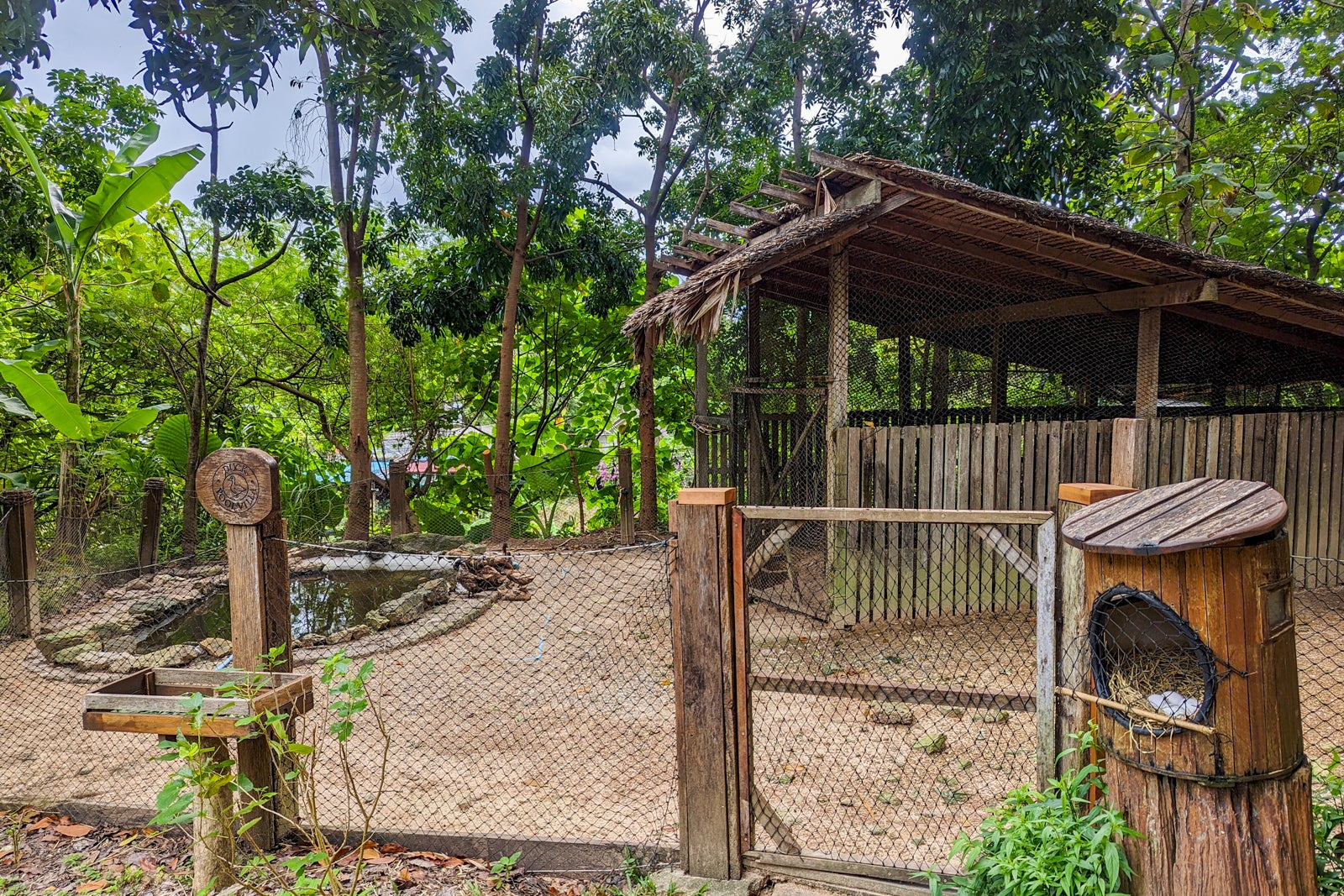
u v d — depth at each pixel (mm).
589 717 4734
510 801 3578
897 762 3811
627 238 14422
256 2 4684
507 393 12320
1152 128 9516
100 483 10359
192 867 3076
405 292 13164
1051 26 10570
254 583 3180
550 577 9031
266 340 14281
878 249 7609
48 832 3430
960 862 2770
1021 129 10852
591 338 16062
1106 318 9156
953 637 5969
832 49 11969
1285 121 10008
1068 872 2047
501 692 5258
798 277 8797
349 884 2822
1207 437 6773
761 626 6594
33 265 10812
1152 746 2055
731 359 10125
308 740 4371
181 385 11438
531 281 14344
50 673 5863
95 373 12352
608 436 17516
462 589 8422
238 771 3059
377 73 5820
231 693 2969
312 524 12992
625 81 11250
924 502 6539
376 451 17469
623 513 11227
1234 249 11312
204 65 4805
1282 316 7039
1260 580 1955
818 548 7941
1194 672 2064
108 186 7852
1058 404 10773
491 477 12742
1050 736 2633
